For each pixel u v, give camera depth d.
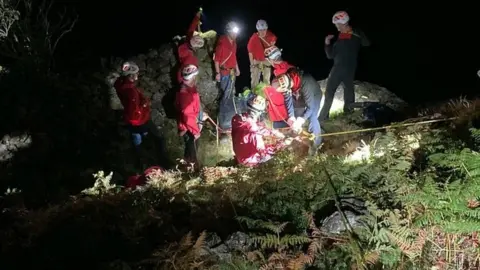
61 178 10.29
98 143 10.84
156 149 10.45
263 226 5.02
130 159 10.76
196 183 7.28
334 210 5.35
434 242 4.80
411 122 7.84
